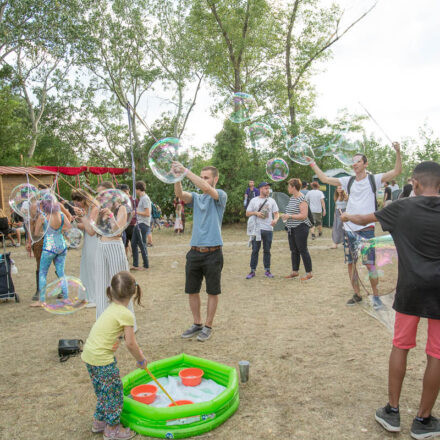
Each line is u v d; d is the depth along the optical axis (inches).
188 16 794.8
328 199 586.6
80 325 183.9
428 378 89.7
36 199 200.4
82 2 819.4
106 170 788.6
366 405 107.8
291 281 255.9
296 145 212.1
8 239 483.8
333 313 186.7
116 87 970.1
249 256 358.0
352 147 184.4
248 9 693.9
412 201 93.0
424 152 1082.1
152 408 96.7
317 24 733.9
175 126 912.9
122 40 887.7
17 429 101.3
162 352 148.3
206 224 156.3
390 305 122.3
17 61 975.0
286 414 104.5
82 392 120.4
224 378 120.1
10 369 137.6
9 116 815.7
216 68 780.0
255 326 173.6
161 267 320.2
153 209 443.8
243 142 607.8
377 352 141.7
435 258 88.3
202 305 210.1
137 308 206.8
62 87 1109.1
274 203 267.7
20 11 768.3
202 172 160.7
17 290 254.4
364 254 124.6
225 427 99.4
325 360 136.9
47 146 1112.2
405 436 94.0
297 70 775.1
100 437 97.8
